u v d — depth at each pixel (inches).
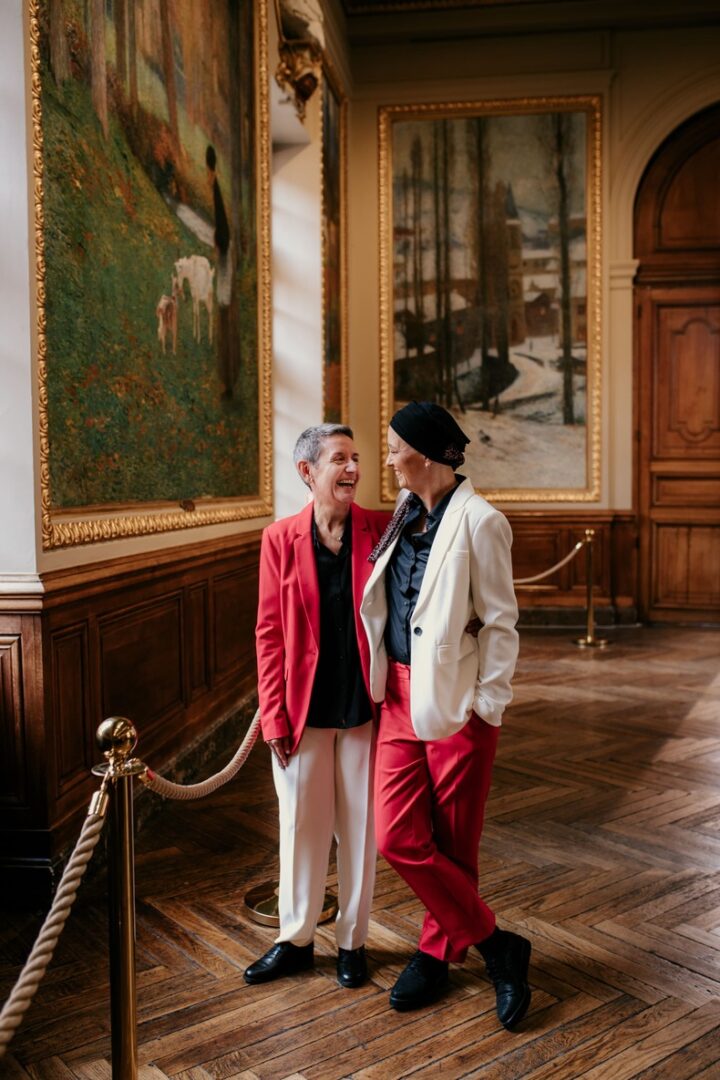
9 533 132.6
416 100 401.4
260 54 260.8
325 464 106.8
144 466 178.2
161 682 187.2
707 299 401.7
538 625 404.2
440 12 390.9
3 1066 99.0
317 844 113.9
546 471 404.5
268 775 203.5
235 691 240.5
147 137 176.7
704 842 161.2
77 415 147.8
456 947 106.3
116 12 161.5
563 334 400.8
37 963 77.3
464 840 105.4
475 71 398.6
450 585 98.3
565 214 398.3
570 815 175.0
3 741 136.5
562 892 140.7
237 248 241.0
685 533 408.5
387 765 104.2
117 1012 88.7
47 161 135.3
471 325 404.8
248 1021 106.6
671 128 394.0
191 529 203.2
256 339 260.1
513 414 404.8
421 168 404.2
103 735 86.9
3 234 130.2
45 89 134.5
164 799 181.3
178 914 135.0
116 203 161.9
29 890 136.3
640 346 406.9
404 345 409.1
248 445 253.3
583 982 114.3
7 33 128.2
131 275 169.6
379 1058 99.4
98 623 156.1
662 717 248.7
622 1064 98.0
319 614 108.7
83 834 84.0
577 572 404.2
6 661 135.5
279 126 312.7
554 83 394.9
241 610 247.0
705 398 403.9
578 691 280.5
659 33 391.9
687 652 344.2
